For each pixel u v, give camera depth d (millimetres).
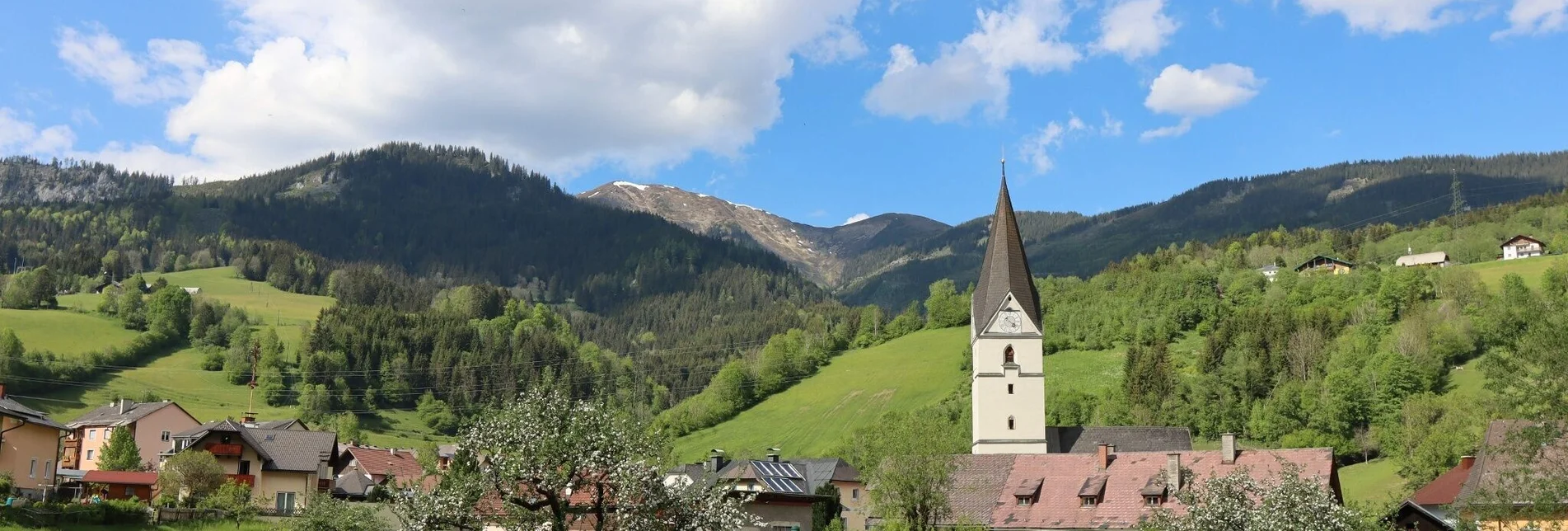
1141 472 92438
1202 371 190500
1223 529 49875
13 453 84625
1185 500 51875
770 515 80188
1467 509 48312
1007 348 117250
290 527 67000
